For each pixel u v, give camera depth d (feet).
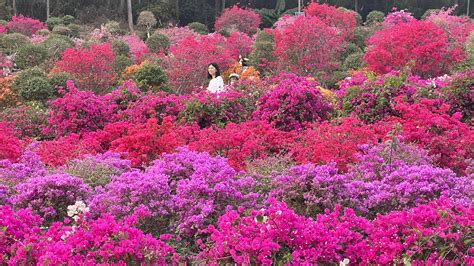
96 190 15.44
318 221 12.14
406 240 10.90
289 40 51.39
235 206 14.40
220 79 33.68
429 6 117.50
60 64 50.31
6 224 11.70
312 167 14.74
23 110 32.14
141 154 20.74
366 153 18.54
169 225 14.07
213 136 21.95
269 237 11.32
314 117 26.21
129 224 12.25
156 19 112.06
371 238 11.55
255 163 18.19
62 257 10.45
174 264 12.19
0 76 53.47
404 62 44.65
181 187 14.48
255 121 25.55
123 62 55.83
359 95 27.68
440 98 27.14
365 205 14.37
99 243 11.15
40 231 13.03
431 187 14.15
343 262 10.92
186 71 50.60
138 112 29.53
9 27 92.43
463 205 12.84
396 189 14.32
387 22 83.56
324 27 51.26
